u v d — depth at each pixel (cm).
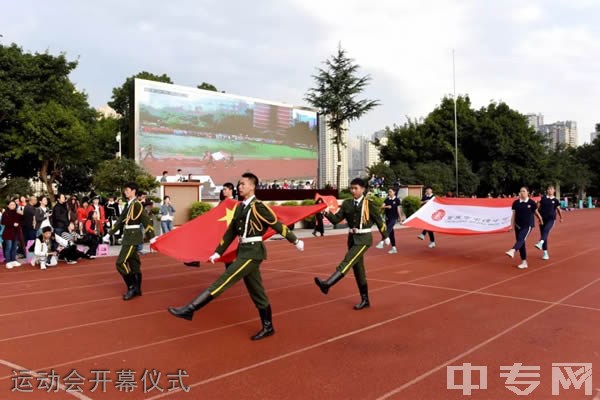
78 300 809
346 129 3881
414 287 886
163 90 2809
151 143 2747
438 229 1320
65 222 1375
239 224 578
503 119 4550
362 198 721
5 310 741
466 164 4459
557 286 887
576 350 532
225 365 492
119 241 1742
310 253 1432
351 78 3734
